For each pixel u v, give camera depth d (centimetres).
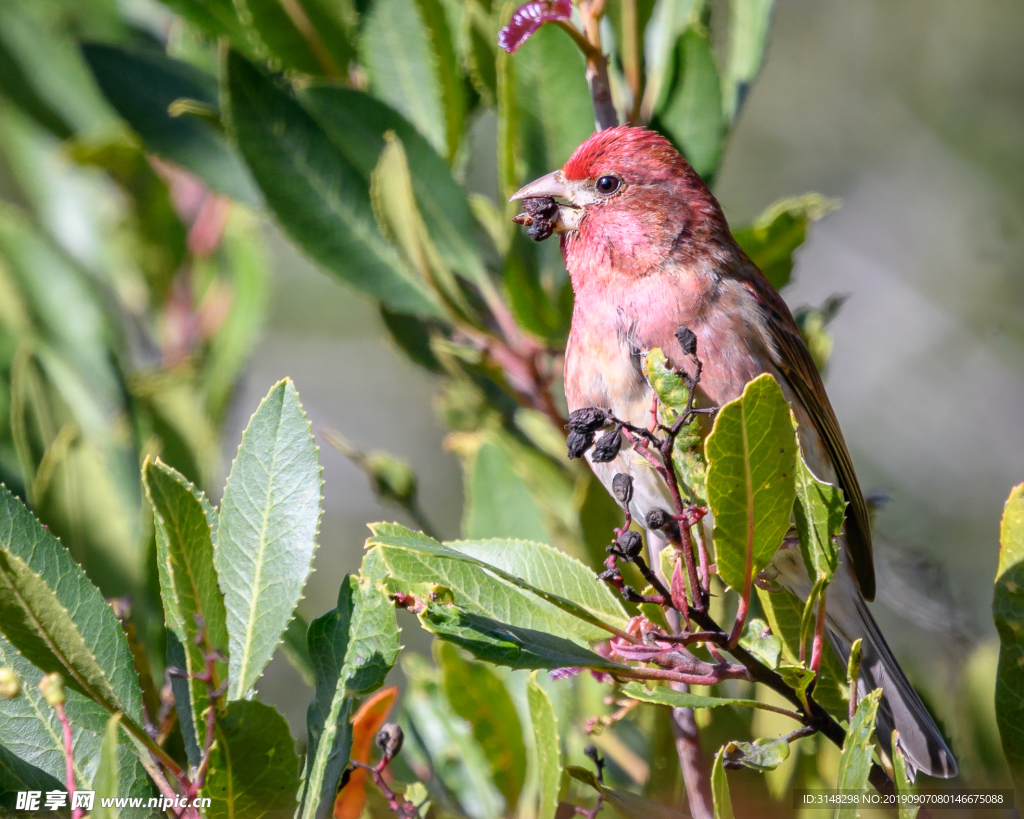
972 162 1639
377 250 764
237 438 1152
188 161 850
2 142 1136
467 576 542
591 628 543
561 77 764
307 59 814
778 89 1700
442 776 703
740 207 1678
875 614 1056
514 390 780
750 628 528
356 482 1556
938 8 1662
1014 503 535
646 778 698
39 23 1036
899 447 1565
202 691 434
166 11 1048
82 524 691
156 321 1070
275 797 429
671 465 475
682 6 820
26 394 857
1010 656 536
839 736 496
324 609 1453
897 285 1641
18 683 427
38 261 1009
